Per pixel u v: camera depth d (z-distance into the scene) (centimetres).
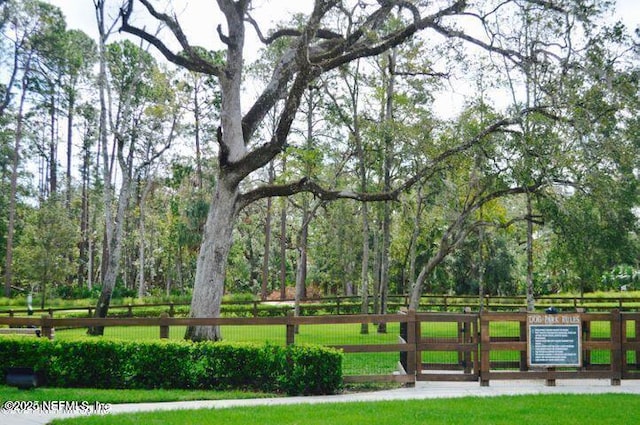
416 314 1155
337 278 4388
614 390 1078
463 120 2212
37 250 3584
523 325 1202
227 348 1109
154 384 1108
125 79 3291
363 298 2928
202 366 1105
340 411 838
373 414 813
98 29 2542
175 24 1636
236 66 1659
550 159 1966
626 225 2053
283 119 1560
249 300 4016
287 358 1086
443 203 2488
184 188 4384
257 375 1098
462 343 1176
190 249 4481
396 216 3759
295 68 1775
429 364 1293
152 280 5597
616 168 1862
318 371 1073
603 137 1755
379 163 2889
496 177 2194
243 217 5134
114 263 2566
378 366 1426
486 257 4188
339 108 2848
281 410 848
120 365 1110
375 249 3052
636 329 1174
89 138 4778
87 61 3291
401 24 2317
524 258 4688
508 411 837
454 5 1694
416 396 1013
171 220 4762
